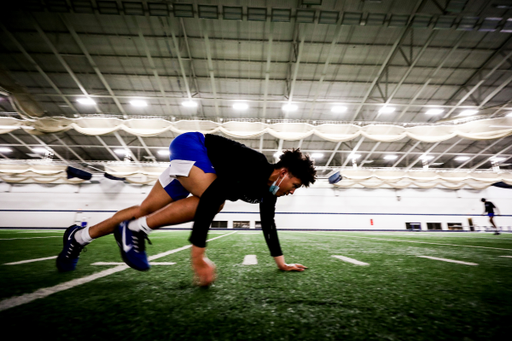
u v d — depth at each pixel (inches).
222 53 298.8
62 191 528.4
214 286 33.8
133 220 38.4
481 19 222.7
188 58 302.4
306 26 252.4
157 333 18.7
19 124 293.7
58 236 172.7
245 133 308.2
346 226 550.9
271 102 366.9
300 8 221.6
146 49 277.4
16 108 285.7
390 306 25.7
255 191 39.3
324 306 25.6
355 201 566.6
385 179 481.4
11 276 39.8
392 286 34.4
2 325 19.9
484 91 356.5
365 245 113.4
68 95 335.3
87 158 538.9
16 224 504.1
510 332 19.3
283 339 17.9
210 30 270.7
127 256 37.2
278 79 337.1
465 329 19.9
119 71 319.6
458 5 219.8
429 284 35.6
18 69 312.7
